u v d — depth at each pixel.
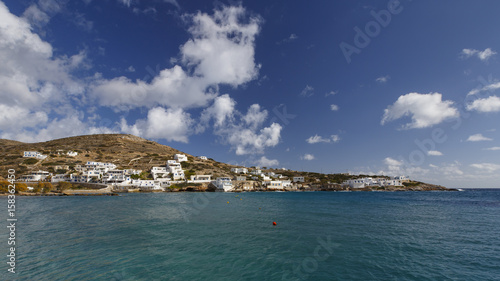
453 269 18.19
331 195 122.75
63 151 168.62
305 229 32.25
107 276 16.61
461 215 46.38
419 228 33.16
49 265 18.55
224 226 34.28
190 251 22.30
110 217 41.62
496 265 18.92
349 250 22.81
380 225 35.31
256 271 17.77
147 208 55.47
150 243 24.92
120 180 129.88
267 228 32.91
